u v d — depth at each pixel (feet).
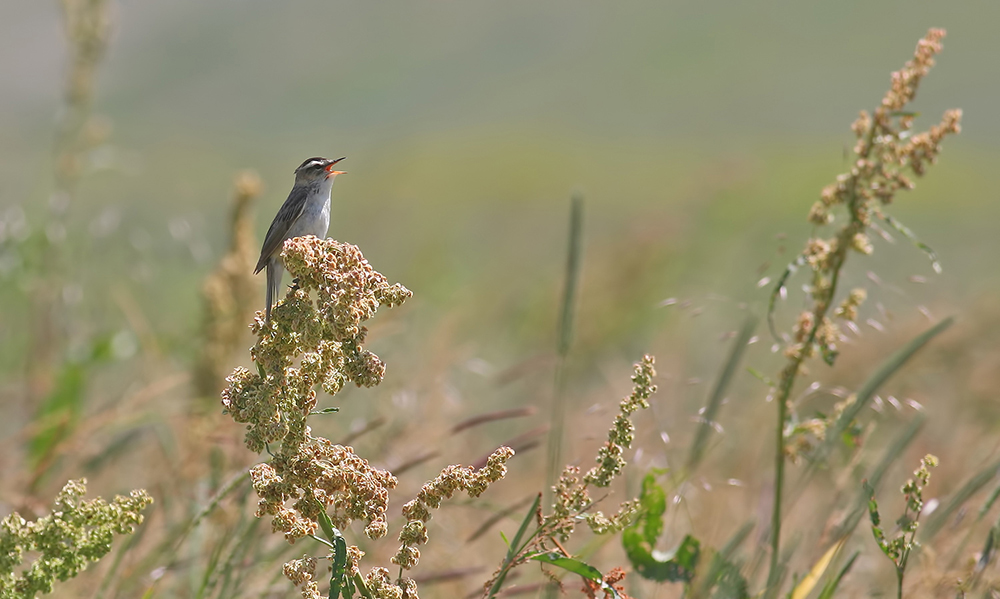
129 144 283.18
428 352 37.06
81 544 16.90
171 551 24.80
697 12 549.54
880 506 28.30
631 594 24.67
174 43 526.98
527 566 27.76
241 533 23.79
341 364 16.56
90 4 43.75
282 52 524.11
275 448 19.95
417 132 310.86
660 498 21.61
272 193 117.60
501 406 42.42
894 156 21.04
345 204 102.89
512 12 590.96
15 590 16.61
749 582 23.41
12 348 44.52
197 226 43.68
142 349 38.60
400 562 16.43
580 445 35.19
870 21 501.97
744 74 439.22
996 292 44.93
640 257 58.80
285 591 23.18
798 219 106.32
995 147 266.77
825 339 21.99
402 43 546.26
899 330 38.01
